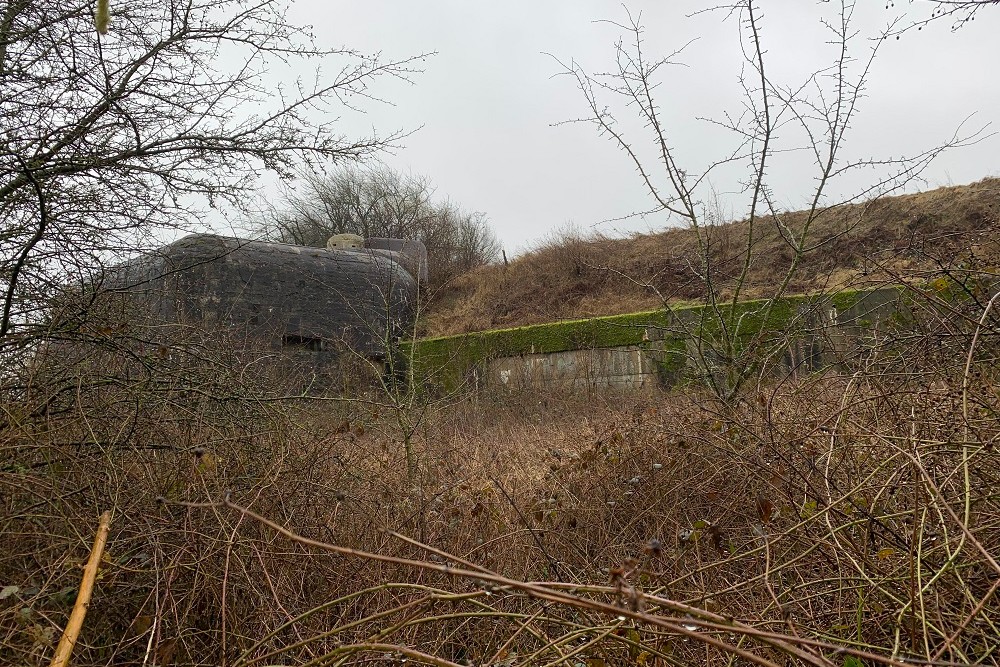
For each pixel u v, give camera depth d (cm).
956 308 412
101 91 573
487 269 2238
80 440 410
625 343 1362
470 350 1502
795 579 317
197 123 610
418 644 304
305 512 376
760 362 604
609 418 735
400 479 516
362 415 656
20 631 269
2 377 427
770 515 311
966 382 291
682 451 464
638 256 1938
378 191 2723
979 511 289
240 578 328
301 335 1509
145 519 337
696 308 930
